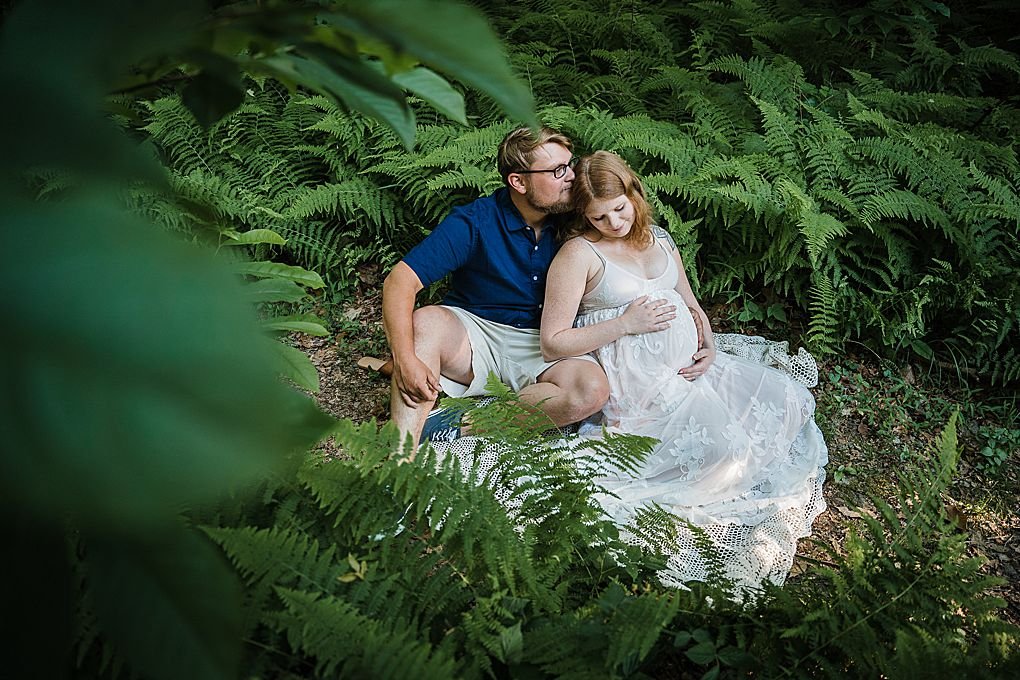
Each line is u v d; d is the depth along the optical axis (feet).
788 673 5.12
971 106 14.78
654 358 9.42
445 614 5.34
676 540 8.20
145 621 1.24
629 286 9.64
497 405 6.57
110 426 0.94
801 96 15.16
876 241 12.39
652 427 9.28
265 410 0.97
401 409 9.23
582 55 17.49
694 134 14.01
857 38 16.56
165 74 2.26
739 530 8.55
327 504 5.52
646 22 16.58
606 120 13.61
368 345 12.12
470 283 10.26
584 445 6.66
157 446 0.95
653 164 13.62
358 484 5.61
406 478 5.48
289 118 15.08
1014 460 10.34
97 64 1.16
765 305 12.49
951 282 11.63
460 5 1.47
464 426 9.33
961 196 12.49
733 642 5.55
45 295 0.96
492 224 9.87
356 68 1.89
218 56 1.73
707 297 12.78
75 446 0.94
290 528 5.41
